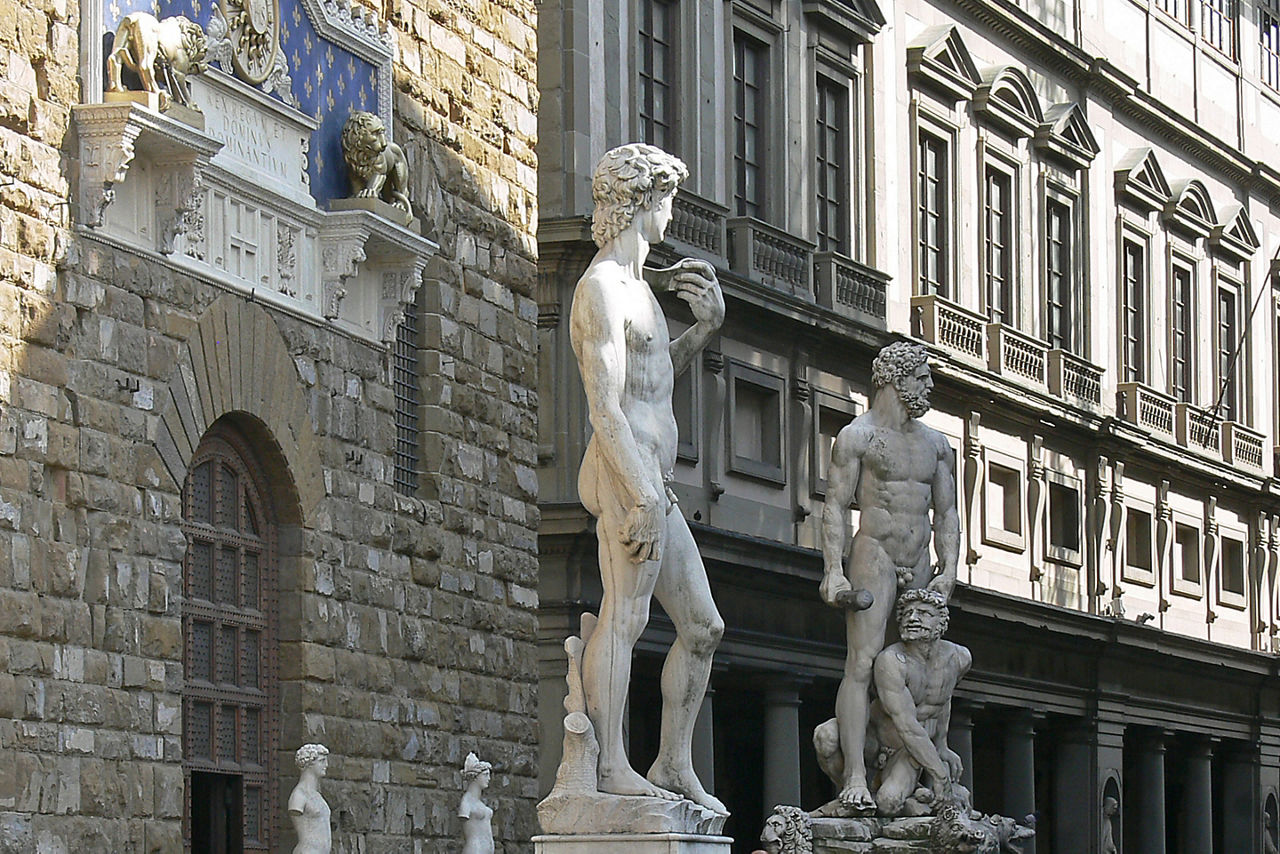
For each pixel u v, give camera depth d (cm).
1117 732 7650
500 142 3703
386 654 3294
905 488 3170
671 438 2134
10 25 2594
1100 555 7712
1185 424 8312
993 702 6906
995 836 3078
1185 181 8538
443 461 3491
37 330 2614
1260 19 9481
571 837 2031
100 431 2711
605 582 2089
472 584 3547
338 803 3134
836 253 6278
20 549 2564
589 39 5394
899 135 6806
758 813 6238
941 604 3119
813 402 6191
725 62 5988
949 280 7038
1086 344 7800
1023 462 7288
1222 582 8638
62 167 2672
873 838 3017
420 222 3462
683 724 2122
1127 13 8275
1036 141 7569
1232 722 8581
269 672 3091
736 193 6056
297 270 3130
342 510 3206
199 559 2961
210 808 2952
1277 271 9288
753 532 5906
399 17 3431
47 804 2573
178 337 2862
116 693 2702
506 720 3619
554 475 5231
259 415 3030
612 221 2130
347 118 3278
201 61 2877
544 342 5262
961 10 7181
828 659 6075
